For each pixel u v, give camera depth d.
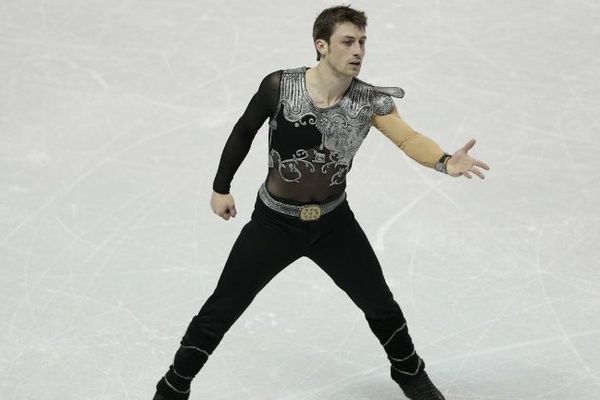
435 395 14.44
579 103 23.80
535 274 17.86
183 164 21.38
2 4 27.75
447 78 24.72
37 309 16.72
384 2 28.22
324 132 12.70
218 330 13.52
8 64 25.00
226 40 26.34
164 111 23.30
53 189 20.34
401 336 14.09
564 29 27.17
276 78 12.64
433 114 23.30
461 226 19.31
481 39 26.52
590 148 22.02
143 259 18.22
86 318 16.55
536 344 16.08
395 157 21.70
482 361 15.71
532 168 21.31
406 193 20.42
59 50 25.73
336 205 13.37
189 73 24.86
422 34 26.64
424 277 17.81
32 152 21.59
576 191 20.47
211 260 18.25
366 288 13.74
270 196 13.26
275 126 12.80
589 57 25.88
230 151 13.35
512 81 24.69
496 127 22.83
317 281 17.70
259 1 28.27
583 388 15.09
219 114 23.22
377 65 25.16
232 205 13.85
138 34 26.59
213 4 28.11
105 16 27.42
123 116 23.08
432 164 12.59
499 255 18.42
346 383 15.27
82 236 18.86
